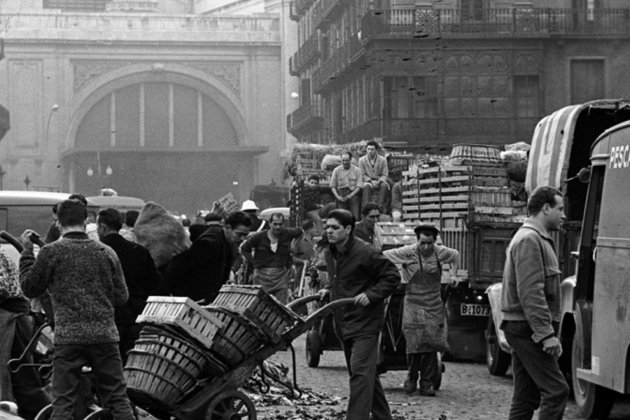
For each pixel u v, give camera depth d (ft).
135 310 42.65
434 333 55.26
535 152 65.82
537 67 192.44
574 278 52.26
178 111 318.86
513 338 36.04
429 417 48.24
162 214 47.65
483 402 53.16
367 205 69.46
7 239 44.27
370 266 40.88
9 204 102.47
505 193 73.82
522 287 35.45
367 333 40.78
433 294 55.52
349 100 226.79
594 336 47.06
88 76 313.73
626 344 43.83
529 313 35.27
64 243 37.24
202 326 38.52
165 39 314.55
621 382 44.27
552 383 35.68
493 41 192.24
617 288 44.93
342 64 222.07
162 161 314.76
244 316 38.86
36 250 85.87
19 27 311.47
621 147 45.93
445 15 192.65
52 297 37.24
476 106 192.65
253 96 320.09
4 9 335.88
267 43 319.27
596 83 193.88
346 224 41.14
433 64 192.24
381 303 41.09
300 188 108.88
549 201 36.06
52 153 312.09
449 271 71.05
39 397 44.04
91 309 36.96
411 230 69.62
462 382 61.11
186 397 38.81
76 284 36.99
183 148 309.22
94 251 37.37
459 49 192.44
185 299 38.63
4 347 43.19
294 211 114.11
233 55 319.27
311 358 68.18
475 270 70.74
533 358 35.78
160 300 39.32
